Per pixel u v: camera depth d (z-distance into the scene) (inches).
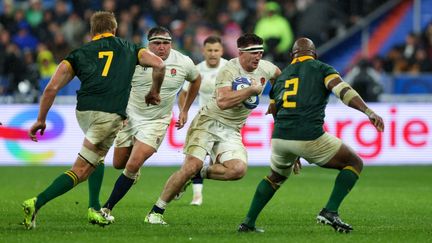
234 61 1397.6
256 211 1337.4
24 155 2864.2
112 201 1481.3
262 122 2851.9
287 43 3351.4
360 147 2871.6
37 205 1290.6
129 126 1519.4
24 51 3371.1
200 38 3351.4
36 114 2866.6
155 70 1326.3
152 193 2066.9
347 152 1295.5
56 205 1747.0
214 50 1817.2
